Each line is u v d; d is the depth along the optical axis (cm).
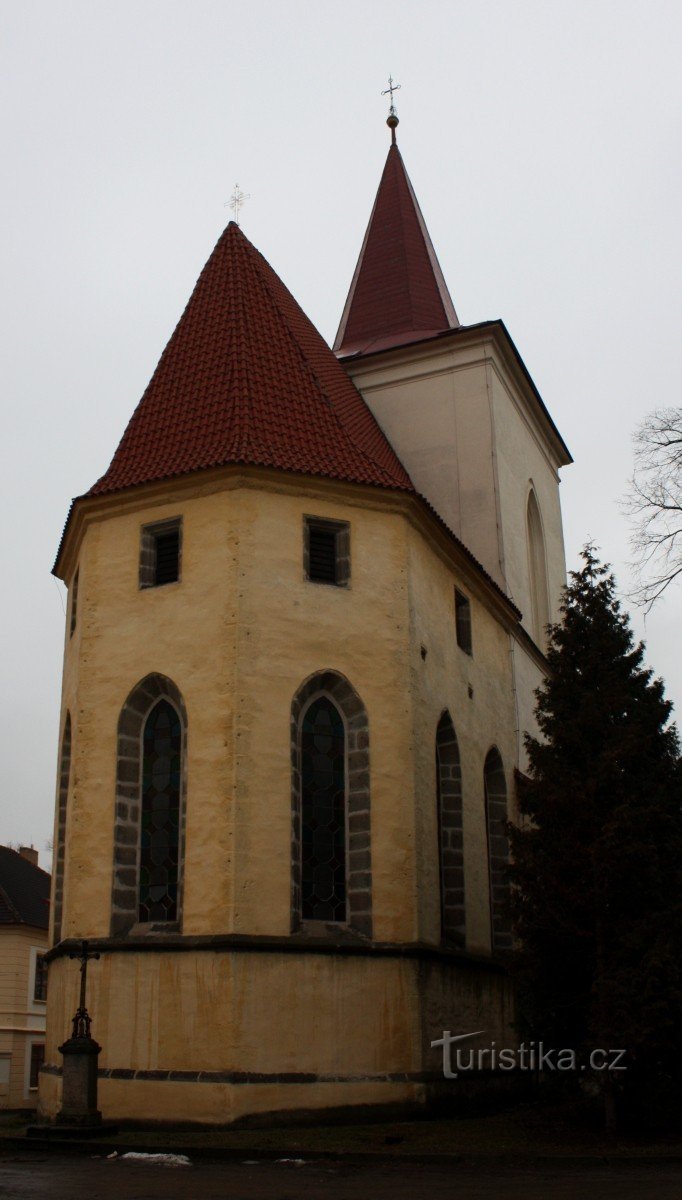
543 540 3719
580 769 1923
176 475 2120
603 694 1955
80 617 2203
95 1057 1756
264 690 1988
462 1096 2062
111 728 2069
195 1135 1691
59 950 2045
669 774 1891
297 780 1995
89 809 2041
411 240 3928
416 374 3378
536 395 3666
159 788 2031
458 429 3269
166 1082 1794
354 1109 1833
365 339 3775
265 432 2227
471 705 2556
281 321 2555
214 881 1872
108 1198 1159
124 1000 1873
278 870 1906
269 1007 1820
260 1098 1766
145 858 2002
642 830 1792
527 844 1897
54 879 2369
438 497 3219
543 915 1841
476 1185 1295
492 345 3316
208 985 1817
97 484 2262
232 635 1994
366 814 2030
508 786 2753
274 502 2120
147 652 2075
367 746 2070
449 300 3959
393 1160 1521
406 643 2177
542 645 3538
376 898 1986
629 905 1791
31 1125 1844
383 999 1927
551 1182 1318
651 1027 1653
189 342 2495
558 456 4100
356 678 2097
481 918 2394
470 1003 2208
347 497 2211
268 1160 1532
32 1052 4509
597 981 1720
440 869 2300
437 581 2430
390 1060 1898
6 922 4509
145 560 2153
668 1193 1209
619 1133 1730
